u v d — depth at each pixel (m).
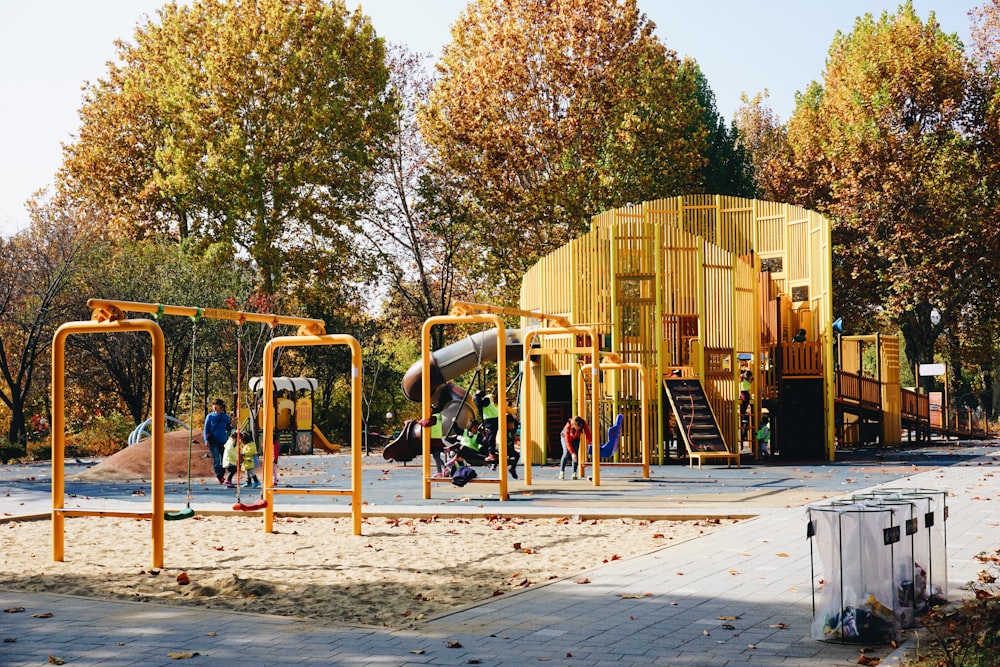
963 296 52.62
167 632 7.93
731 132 59.28
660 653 7.16
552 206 47.94
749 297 31.05
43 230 40.72
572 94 48.12
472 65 50.06
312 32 46.91
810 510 7.63
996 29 54.19
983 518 14.38
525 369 22.48
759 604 8.81
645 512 15.71
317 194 49.12
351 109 48.06
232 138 44.56
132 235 47.97
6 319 39.56
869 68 51.09
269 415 14.59
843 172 50.72
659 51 50.25
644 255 29.12
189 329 40.25
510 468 24.16
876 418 37.25
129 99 48.00
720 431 28.33
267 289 46.41
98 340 39.78
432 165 51.50
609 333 29.12
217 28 46.62
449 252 52.00
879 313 53.41
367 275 51.16
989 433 49.84
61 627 8.15
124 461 25.11
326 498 19.38
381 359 47.00
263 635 7.81
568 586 9.76
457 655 7.13
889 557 7.51
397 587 10.23
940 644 6.91
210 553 12.62
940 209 48.72
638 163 47.75
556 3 48.50
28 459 35.47
